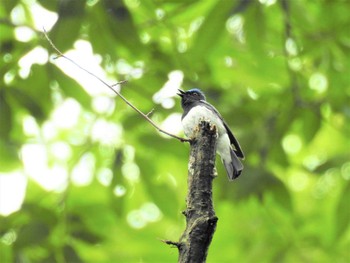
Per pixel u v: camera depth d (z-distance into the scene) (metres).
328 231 14.73
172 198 12.54
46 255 11.69
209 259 15.91
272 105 13.86
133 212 15.20
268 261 14.97
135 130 12.61
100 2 11.41
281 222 14.82
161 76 13.31
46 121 12.27
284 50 13.54
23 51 12.30
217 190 12.61
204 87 13.70
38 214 11.95
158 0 12.96
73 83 11.94
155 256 15.13
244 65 14.99
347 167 13.09
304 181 17.89
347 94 13.81
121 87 13.14
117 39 11.45
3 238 11.84
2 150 13.80
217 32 11.66
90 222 12.72
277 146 13.23
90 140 13.88
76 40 11.01
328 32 13.51
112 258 14.61
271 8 13.63
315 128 13.59
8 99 12.02
